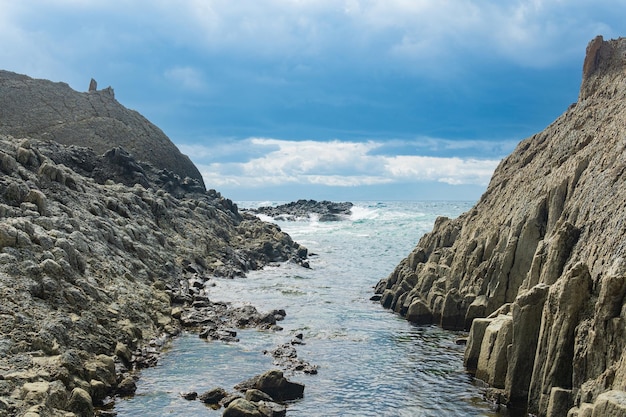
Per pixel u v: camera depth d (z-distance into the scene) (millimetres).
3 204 34781
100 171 67750
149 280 41031
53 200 41781
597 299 20984
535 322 23422
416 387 26203
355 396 25141
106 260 37594
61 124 93750
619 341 19188
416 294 41125
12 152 43969
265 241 68812
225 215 76188
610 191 26156
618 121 32156
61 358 23062
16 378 20453
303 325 37750
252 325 36906
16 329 24109
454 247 43594
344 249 84625
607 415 16422
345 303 45438
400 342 33906
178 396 24359
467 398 24828
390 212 150375
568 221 28391
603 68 42562
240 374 27375
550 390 21031
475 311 34844
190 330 34969
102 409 22641
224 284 50531
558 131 42125
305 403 24297
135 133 100438
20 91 97562
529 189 36281
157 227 54250
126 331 29750
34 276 28625
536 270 28078
